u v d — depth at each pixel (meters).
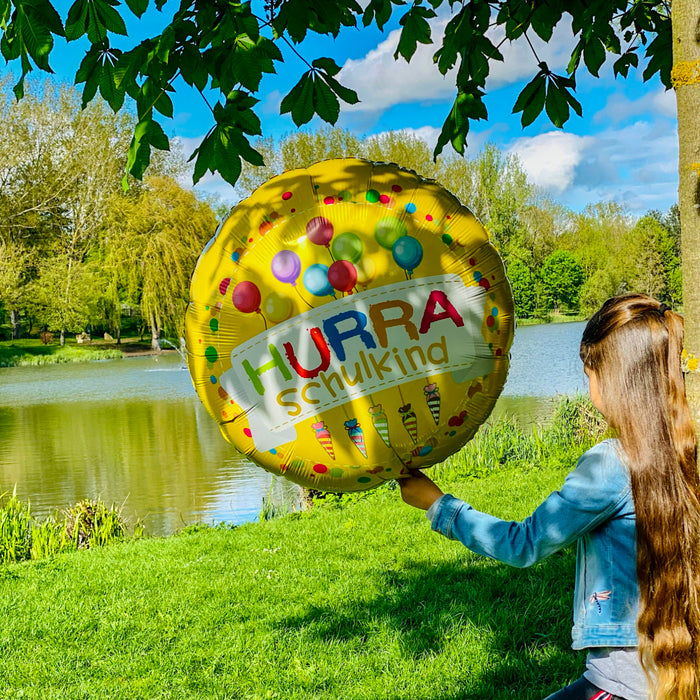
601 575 1.65
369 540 6.62
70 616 5.17
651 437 1.61
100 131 42.78
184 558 6.56
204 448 14.23
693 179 1.63
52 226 45.09
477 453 10.02
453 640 4.24
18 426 18.34
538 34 3.57
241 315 2.19
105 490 11.08
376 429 2.13
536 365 26.05
